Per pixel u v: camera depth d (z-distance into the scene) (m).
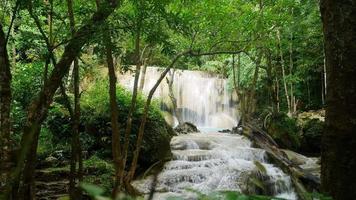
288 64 16.41
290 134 12.09
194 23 6.34
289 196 7.41
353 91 2.46
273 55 15.23
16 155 3.63
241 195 1.16
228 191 1.19
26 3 4.02
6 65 3.59
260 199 1.15
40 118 3.71
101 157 8.34
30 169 3.80
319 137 12.27
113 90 4.47
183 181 7.94
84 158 8.07
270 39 9.34
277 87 15.12
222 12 6.70
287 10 10.88
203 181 7.95
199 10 6.42
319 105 16.95
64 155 7.90
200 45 7.32
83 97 9.53
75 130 4.61
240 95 11.91
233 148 10.00
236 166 8.52
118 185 4.48
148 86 15.34
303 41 14.69
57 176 6.85
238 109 16.19
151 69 15.62
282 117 12.56
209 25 6.88
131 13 4.88
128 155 8.25
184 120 16.17
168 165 8.73
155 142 8.77
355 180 2.43
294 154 10.77
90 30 3.87
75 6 5.46
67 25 5.06
